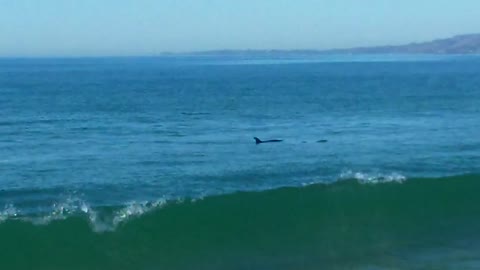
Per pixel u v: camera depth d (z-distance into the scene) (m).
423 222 16.03
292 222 15.34
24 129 37.12
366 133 35.06
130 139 32.72
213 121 41.84
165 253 13.84
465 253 14.12
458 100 58.31
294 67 179.62
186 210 14.67
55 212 14.67
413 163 25.59
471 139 32.22
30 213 15.23
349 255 14.04
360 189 16.53
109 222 13.99
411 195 16.67
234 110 49.59
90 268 13.15
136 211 14.34
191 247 14.09
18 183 21.67
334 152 28.27
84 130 36.66
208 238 14.38
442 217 16.34
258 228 14.83
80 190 20.48
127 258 13.54
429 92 69.62
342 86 82.94
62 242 13.45
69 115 45.88
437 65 184.00
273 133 35.38
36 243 13.27
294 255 14.08
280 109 50.22
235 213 15.02
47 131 36.12
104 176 22.91
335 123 40.16
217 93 70.94
